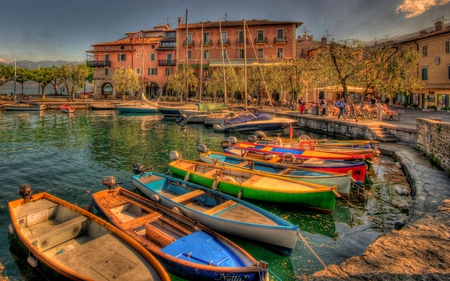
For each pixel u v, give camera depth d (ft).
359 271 19.40
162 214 28.30
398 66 88.99
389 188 42.09
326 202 33.04
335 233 30.25
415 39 137.28
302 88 132.05
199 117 120.26
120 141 82.69
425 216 27.02
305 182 36.50
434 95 128.88
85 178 48.24
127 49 222.89
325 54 96.84
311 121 101.60
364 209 35.76
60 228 24.31
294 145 61.72
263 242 25.73
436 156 47.11
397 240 22.99
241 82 158.40
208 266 19.95
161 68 220.84
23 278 22.53
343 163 44.47
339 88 107.55
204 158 52.29
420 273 18.71
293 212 34.76
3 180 46.75
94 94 230.27
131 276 18.31
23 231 26.35
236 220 26.53
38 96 233.55
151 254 20.76
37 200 29.84
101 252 20.66
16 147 72.38
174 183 37.24
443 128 44.19
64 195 40.78
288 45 188.85
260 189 35.06
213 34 199.93
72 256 20.22
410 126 71.87
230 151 56.59
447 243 22.20
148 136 91.76
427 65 132.26
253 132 96.53
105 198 32.07
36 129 102.42
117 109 166.61
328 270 19.94
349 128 82.69
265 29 190.70
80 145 76.07
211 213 28.02
